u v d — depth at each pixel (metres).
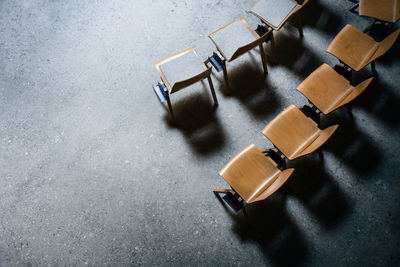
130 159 4.25
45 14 5.38
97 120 4.51
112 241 3.84
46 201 4.08
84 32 5.17
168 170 4.16
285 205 3.87
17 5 5.48
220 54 4.18
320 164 4.02
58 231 3.92
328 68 3.95
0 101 4.71
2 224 3.99
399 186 3.82
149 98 4.61
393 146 4.02
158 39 5.03
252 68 4.71
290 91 4.50
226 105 4.49
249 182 3.48
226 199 3.65
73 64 4.93
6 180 4.21
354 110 4.27
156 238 3.82
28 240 3.90
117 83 4.75
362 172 3.93
